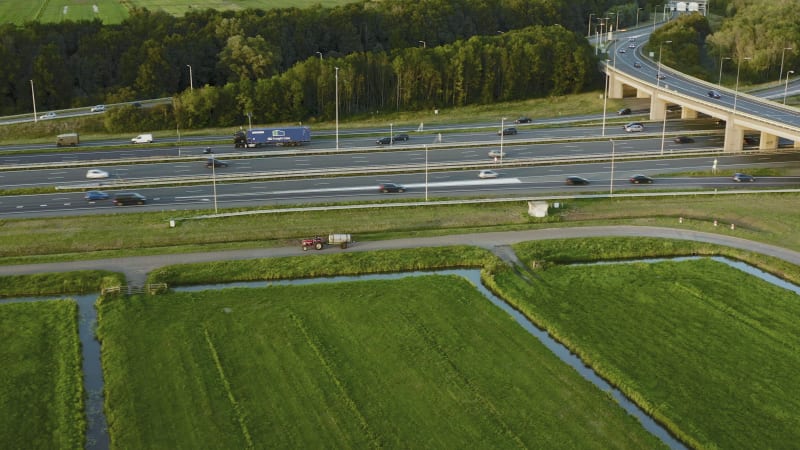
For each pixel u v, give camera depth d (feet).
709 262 423.23
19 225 467.93
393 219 481.46
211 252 431.84
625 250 437.99
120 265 414.41
